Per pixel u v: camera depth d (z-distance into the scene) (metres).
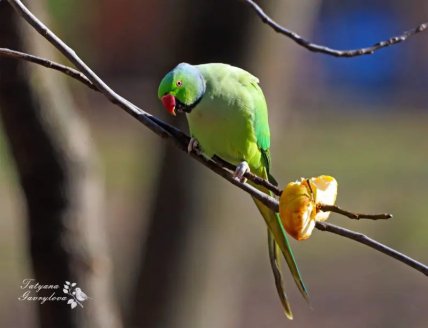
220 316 10.94
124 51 40.16
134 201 23.44
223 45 10.14
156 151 11.03
